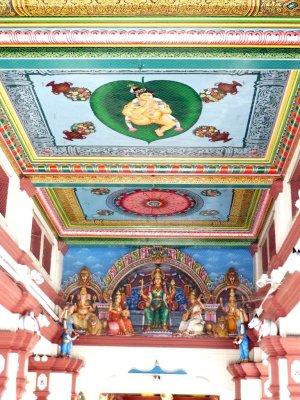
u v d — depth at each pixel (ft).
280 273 33.58
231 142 34.53
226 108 30.96
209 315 49.78
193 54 24.30
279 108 30.76
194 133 33.60
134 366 48.70
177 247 51.29
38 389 45.68
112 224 49.78
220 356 48.83
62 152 36.04
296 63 24.84
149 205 45.88
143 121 32.32
